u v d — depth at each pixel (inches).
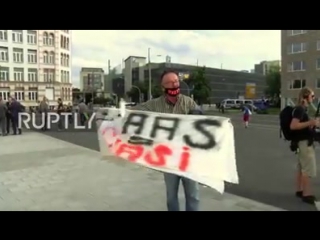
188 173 149.9
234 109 2640.3
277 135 625.3
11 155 386.9
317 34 2119.8
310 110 213.5
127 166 311.7
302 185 205.9
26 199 209.0
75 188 234.8
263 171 294.0
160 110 157.9
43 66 3243.1
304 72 2204.7
